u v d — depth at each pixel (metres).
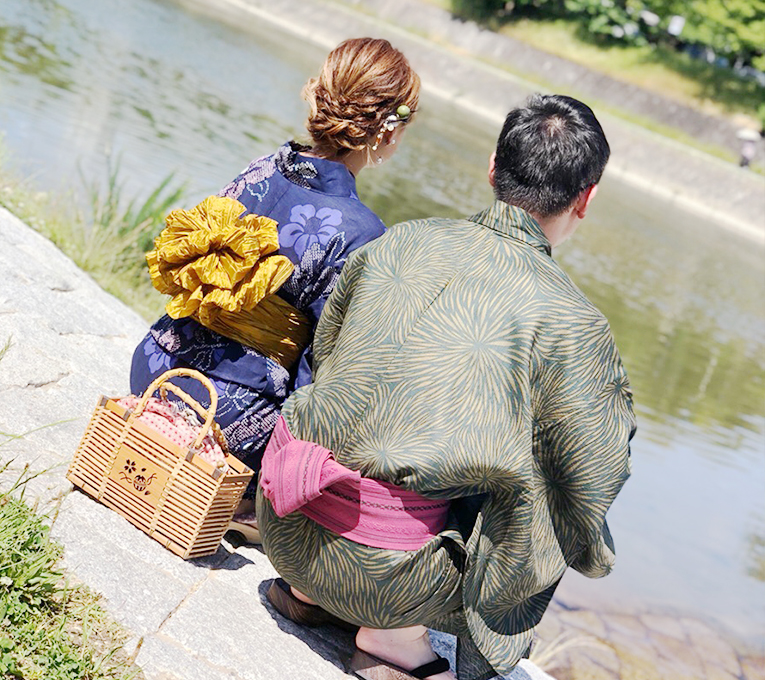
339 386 2.24
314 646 2.57
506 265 2.22
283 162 2.82
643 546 6.30
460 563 2.27
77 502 2.65
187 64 20.84
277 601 2.63
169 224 2.72
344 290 2.40
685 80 40.94
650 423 9.14
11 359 3.35
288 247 2.75
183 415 2.71
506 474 2.12
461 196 17.44
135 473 2.63
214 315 2.70
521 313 2.15
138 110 13.88
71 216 6.81
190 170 11.39
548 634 4.83
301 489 2.20
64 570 2.29
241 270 2.62
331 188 2.78
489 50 43.47
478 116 37.25
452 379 2.14
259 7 44.09
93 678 2.04
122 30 22.52
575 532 2.25
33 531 2.31
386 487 2.21
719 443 9.13
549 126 2.27
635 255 18.91
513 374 2.13
